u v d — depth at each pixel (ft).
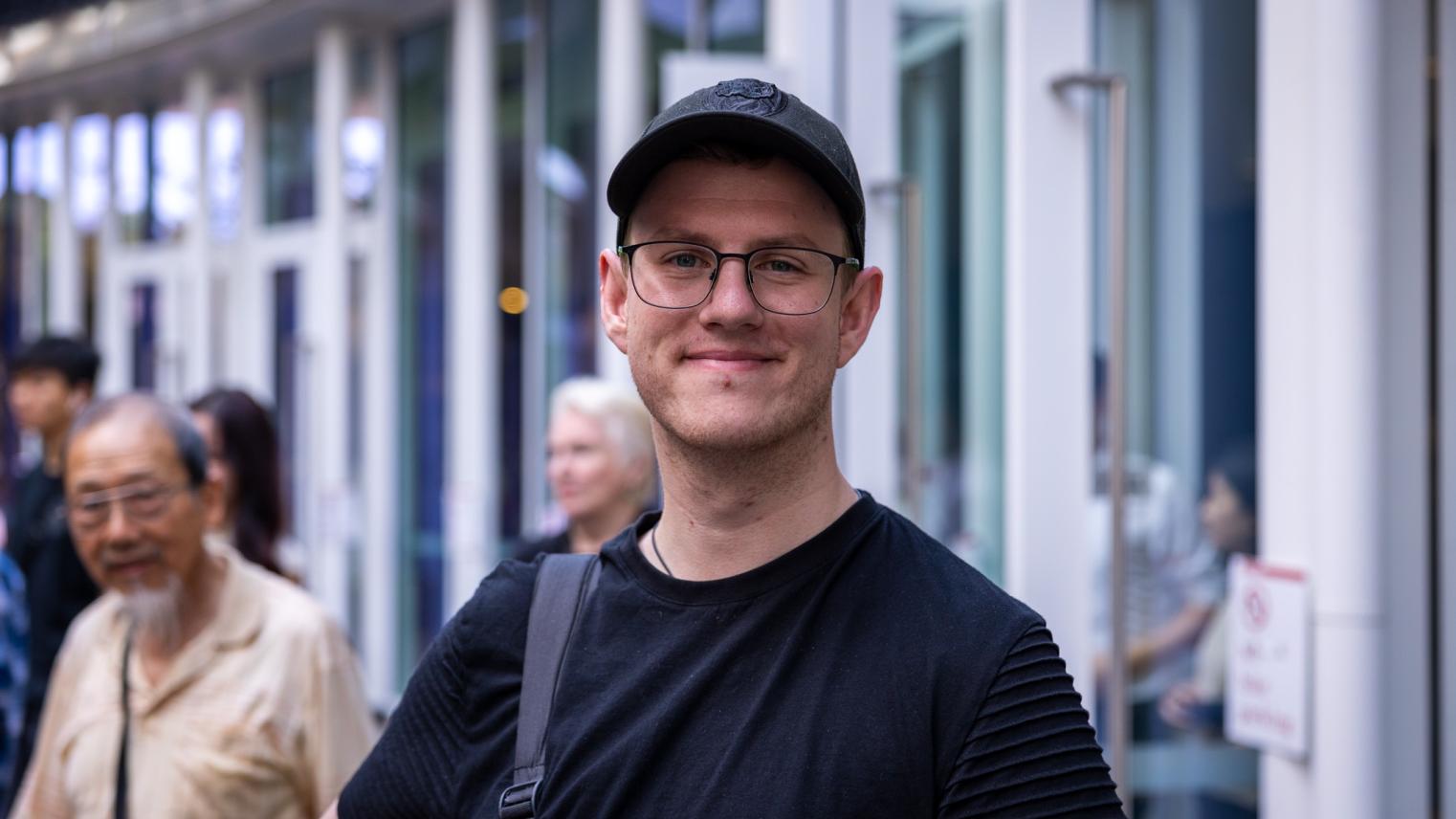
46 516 13.89
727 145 4.06
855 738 3.79
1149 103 11.89
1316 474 9.53
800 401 4.06
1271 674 9.75
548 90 22.04
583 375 21.01
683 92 14.55
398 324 25.40
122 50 29.45
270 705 7.48
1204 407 11.43
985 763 3.73
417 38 25.03
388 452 25.23
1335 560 9.29
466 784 4.39
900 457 15.03
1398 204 9.38
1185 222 11.60
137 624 7.64
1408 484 9.43
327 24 25.21
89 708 7.64
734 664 4.00
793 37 15.28
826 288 4.10
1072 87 11.51
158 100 32.48
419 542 24.89
